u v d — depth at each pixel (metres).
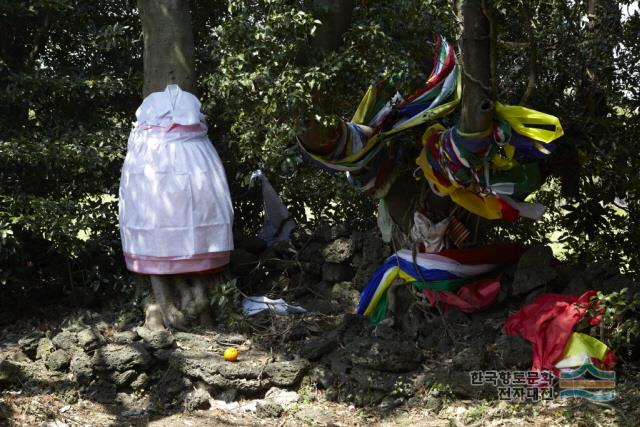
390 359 7.21
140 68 10.07
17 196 8.82
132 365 7.77
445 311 7.93
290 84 7.02
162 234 8.30
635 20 8.06
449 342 7.53
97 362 7.77
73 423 7.28
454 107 7.41
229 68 7.25
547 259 7.70
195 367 7.62
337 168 7.82
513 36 8.50
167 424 7.18
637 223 9.23
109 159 9.15
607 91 8.23
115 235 9.59
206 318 8.54
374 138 7.62
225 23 7.25
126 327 8.57
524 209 7.52
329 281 9.12
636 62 8.10
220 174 8.58
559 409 6.62
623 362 7.09
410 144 8.06
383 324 7.95
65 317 9.09
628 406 6.50
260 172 9.77
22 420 7.27
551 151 6.88
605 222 9.34
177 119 8.40
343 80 7.61
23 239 9.59
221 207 8.49
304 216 10.80
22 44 9.91
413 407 7.02
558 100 8.32
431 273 7.89
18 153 8.66
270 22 7.11
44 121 9.74
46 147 8.90
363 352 7.32
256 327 8.46
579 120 8.10
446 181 7.46
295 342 8.11
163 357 7.88
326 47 7.59
